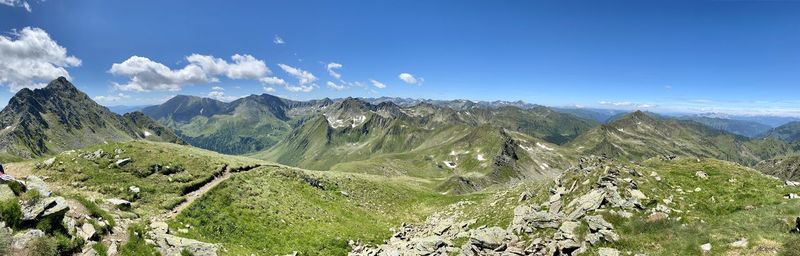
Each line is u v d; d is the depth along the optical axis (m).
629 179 40.41
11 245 23.36
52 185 51.56
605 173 42.66
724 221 31.95
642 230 32.56
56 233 25.95
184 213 45.91
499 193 71.75
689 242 29.47
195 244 33.78
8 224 24.78
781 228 28.67
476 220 52.41
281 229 51.00
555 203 42.69
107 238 29.28
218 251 35.59
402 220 75.88
